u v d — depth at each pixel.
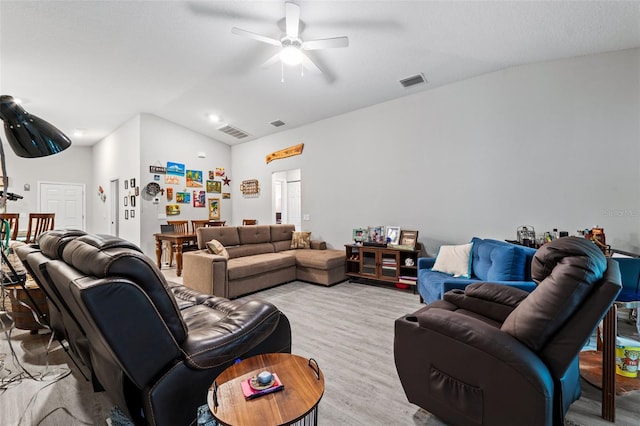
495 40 2.97
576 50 3.05
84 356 1.65
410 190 4.35
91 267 1.10
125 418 1.49
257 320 1.52
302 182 5.73
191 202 6.37
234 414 0.91
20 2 2.62
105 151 6.97
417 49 3.23
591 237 2.86
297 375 1.14
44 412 1.56
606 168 3.03
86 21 2.92
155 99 4.90
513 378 1.13
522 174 3.47
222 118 5.64
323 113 5.14
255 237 4.80
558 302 1.13
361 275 4.37
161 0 2.68
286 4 2.38
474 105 3.80
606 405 1.48
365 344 2.35
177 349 1.19
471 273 3.07
